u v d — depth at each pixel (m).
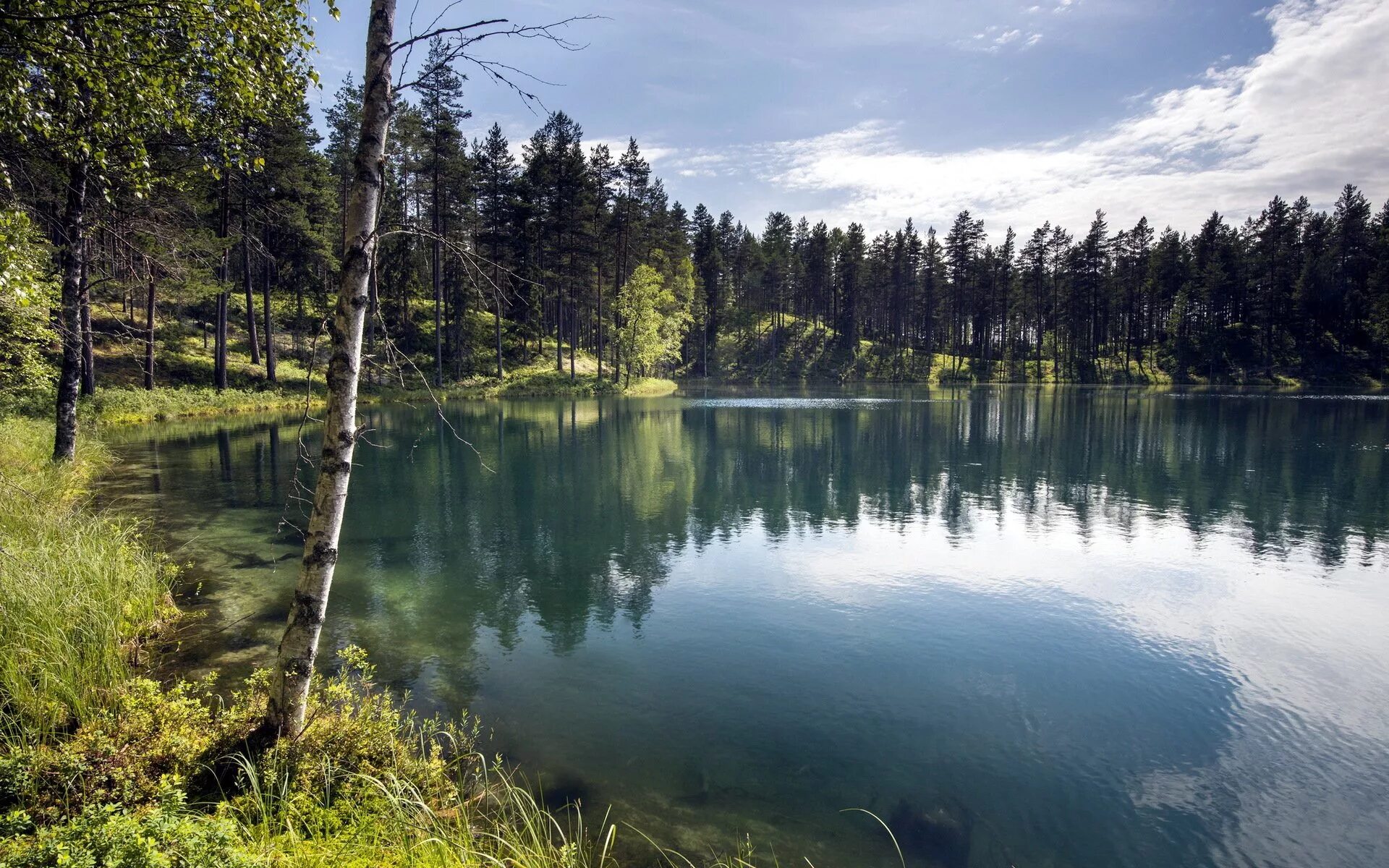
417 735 6.06
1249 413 40.38
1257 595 10.73
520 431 31.00
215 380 35.91
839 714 6.95
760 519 15.41
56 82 6.04
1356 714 7.11
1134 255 84.12
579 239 54.28
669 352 70.50
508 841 4.43
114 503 14.52
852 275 89.50
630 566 11.80
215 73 6.53
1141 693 7.53
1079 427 33.41
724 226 108.06
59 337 12.60
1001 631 9.23
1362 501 17.39
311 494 16.31
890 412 42.06
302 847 3.78
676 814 5.21
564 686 7.34
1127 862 4.92
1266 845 5.14
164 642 7.57
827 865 4.70
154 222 12.97
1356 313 75.19
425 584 10.60
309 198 37.09
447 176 44.50
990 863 4.83
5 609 5.75
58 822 3.56
